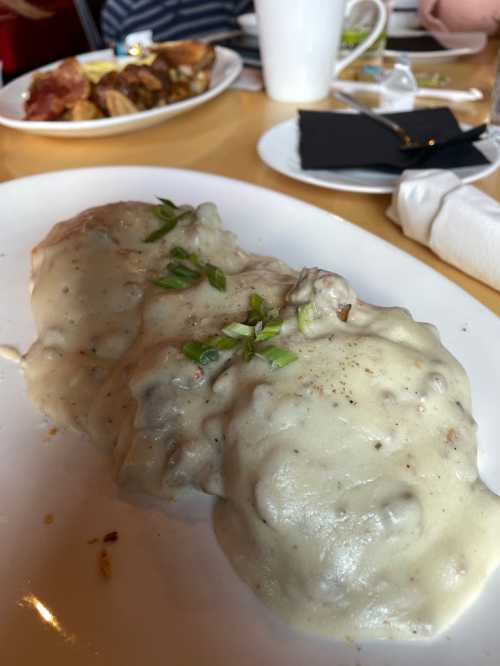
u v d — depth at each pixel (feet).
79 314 0.88
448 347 0.88
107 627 0.61
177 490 0.72
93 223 0.96
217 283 0.83
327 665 0.58
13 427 0.80
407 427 0.67
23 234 1.12
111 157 1.51
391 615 0.60
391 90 1.71
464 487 0.67
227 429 0.68
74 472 0.75
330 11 1.67
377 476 0.63
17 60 3.18
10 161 1.48
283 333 0.74
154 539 0.69
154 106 1.65
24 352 0.90
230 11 2.91
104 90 1.59
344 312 0.78
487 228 0.99
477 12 2.29
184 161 1.49
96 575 0.65
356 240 1.09
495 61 2.14
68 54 3.46
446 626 0.59
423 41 2.25
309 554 0.61
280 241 1.11
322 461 0.64
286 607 0.62
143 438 0.73
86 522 0.70
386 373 0.71
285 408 0.66
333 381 0.69
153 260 0.92
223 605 0.63
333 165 1.34
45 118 1.57
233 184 1.22
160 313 0.82
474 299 0.94
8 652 0.59
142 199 1.21
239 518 0.66
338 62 1.92
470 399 0.77
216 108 1.80
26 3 3.03
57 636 0.61
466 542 0.64
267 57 1.78
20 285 1.01
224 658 0.59
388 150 1.39
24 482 0.74
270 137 1.48
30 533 0.69
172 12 2.77
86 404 0.80
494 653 0.57
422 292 0.97
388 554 0.61
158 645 0.60
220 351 0.74
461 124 1.55
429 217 1.09
